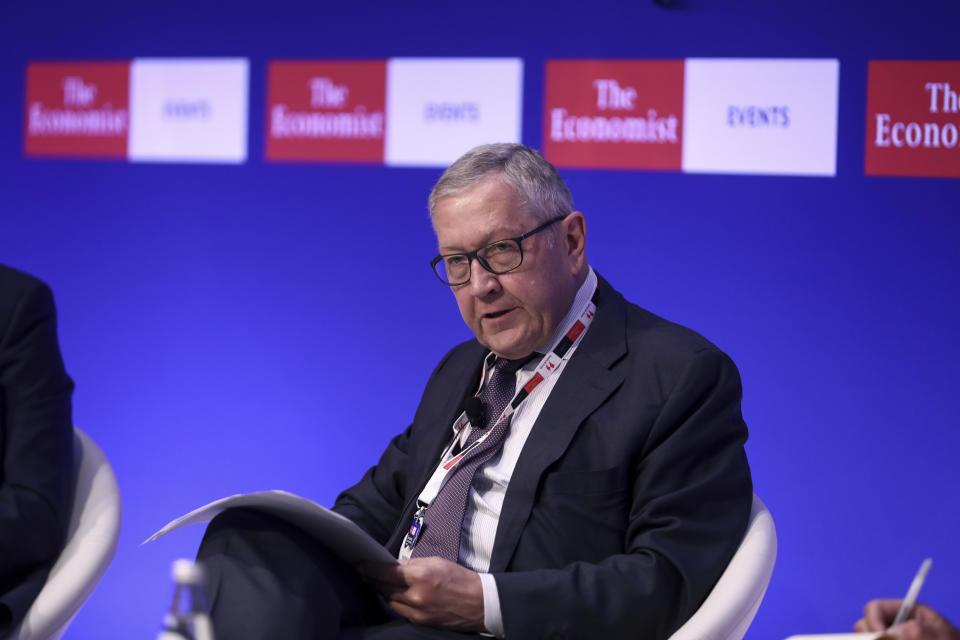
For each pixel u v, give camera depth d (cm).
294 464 1307
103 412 1352
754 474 1184
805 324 1171
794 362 1174
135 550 1329
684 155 1196
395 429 1284
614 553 679
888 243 1147
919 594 1138
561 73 1227
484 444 713
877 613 503
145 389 1343
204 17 1325
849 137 1154
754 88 1175
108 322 1352
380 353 1290
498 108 1248
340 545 638
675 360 692
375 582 650
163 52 1336
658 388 689
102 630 1327
